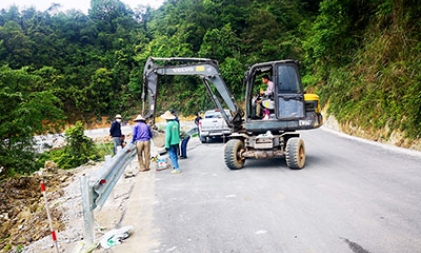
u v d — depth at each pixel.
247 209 6.10
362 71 18.86
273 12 53.12
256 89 10.76
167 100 54.06
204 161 12.05
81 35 72.25
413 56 14.03
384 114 14.27
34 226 7.82
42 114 23.03
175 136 10.08
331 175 8.32
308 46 29.17
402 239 4.39
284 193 6.95
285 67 9.81
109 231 5.53
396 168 8.66
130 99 61.22
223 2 55.88
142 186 8.75
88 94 59.62
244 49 49.72
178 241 4.93
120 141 14.03
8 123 20.03
